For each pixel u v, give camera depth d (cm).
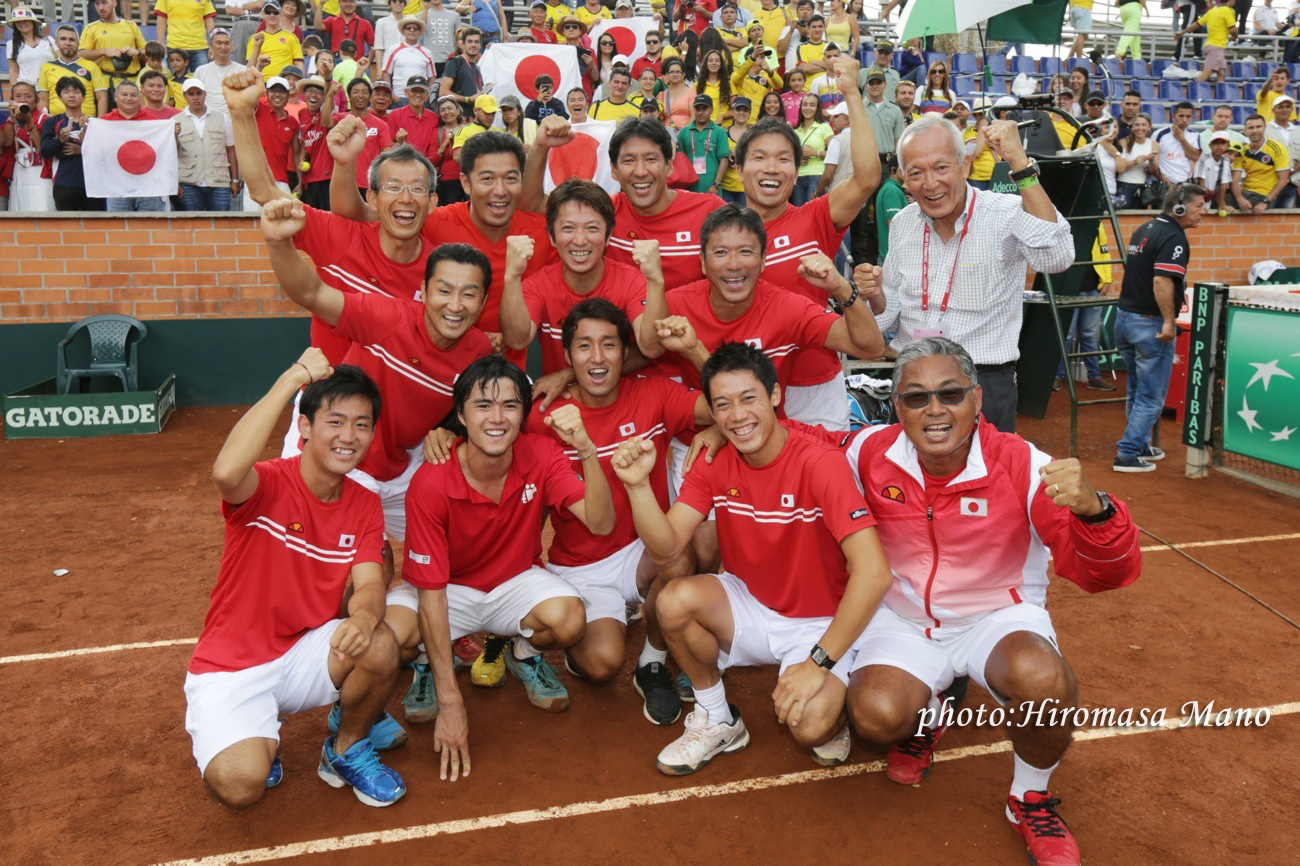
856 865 309
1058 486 283
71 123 944
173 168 944
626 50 1194
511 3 1548
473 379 348
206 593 526
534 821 331
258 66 1130
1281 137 1229
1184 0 1916
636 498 341
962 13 691
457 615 394
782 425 367
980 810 339
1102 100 1154
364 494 352
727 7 1248
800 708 322
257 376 966
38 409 843
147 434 860
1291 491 698
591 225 403
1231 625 486
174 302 934
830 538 351
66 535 612
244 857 313
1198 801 343
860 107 424
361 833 325
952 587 333
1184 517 654
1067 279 902
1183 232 712
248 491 322
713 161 991
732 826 329
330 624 349
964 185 440
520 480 378
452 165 990
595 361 385
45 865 309
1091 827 328
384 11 1444
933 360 311
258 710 325
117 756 371
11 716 398
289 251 363
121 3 1336
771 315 409
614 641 406
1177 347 934
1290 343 677
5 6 1415
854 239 982
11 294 898
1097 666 444
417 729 395
